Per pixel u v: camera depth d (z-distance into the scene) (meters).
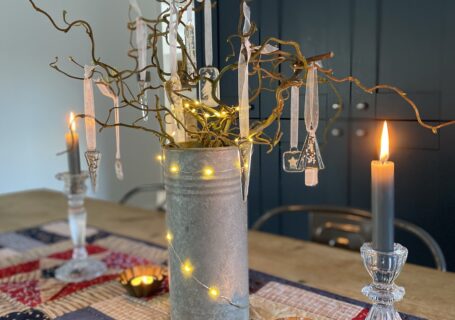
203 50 0.74
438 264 0.98
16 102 1.23
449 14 1.01
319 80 0.68
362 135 2.07
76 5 0.81
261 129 0.65
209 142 0.70
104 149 0.85
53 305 0.86
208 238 0.67
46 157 1.38
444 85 0.91
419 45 1.00
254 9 0.99
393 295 0.65
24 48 1.05
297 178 1.20
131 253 1.14
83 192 1.08
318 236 1.37
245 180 0.66
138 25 0.71
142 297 0.88
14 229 1.40
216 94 0.69
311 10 1.10
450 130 0.85
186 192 0.67
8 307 0.86
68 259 1.12
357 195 2.15
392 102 0.83
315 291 0.87
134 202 2.05
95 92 0.74
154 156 0.92
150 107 0.74
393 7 1.07
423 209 0.99
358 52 0.87
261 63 0.69
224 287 0.69
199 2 0.72
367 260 0.64
